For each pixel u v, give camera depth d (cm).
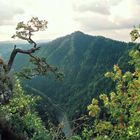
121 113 1495
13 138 1819
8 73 3400
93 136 1563
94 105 1546
